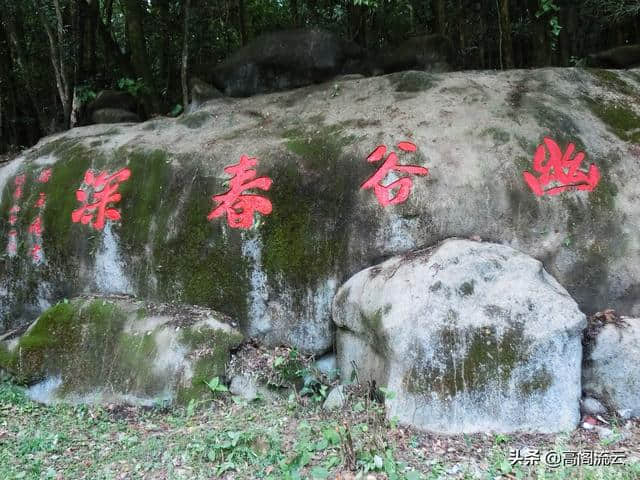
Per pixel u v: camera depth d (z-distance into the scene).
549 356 4.00
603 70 6.14
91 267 5.62
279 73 6.98
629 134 5.31
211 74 7.21
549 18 7.98
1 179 6.14
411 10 9.66
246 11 10.99
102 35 9.60
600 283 4.82
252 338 5.22
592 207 4.86
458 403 3.96
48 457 3.80
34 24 10.02
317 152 5.32
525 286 4.21
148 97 8.40
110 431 4.24
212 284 5.28
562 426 3.96
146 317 5.18
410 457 3.62
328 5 9.82
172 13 9.65
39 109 9.83
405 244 4.94
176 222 5.38
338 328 4.97
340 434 3.53
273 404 4.63
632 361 4.32
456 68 7.36
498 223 4.88
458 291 4.20
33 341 5.11
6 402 4.78
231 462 3.54
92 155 5.98
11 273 5.87
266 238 5.18
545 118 5.29
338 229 5.06
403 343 4.09
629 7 8.07
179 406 4.61
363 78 6.44
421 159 5.07
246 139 5.77
